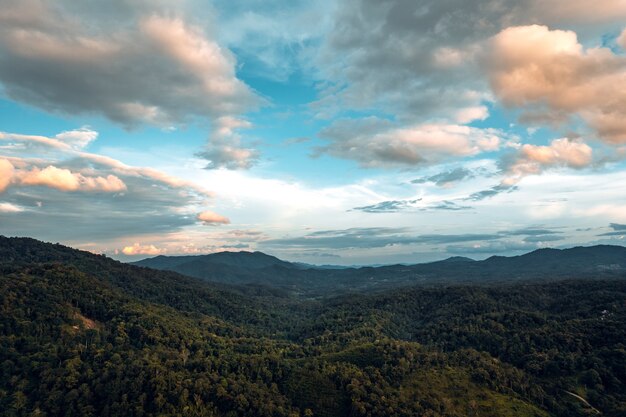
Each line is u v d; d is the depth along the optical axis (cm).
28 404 13125
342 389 15212
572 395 15375
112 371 14300
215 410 13888
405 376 16162
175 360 15975
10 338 14950
